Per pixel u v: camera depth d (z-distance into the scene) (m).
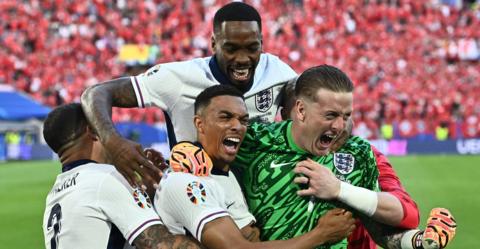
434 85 37.62
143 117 33.34
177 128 5.42
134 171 4.46
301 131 4.36
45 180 21.95
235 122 4.34
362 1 42.75
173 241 4.27
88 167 4.68
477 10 43.53
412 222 4.39
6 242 12.09
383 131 34.28
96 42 38.94
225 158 4.41
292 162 4.43
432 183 20.39
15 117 29.97
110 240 4.48
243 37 4.97
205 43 39.28
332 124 4.25
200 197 4.22
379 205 4.28
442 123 34.47
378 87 37.09
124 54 38.59
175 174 4.37
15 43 37.66
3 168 26.23
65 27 39.31
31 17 39.59
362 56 39.47
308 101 4.27
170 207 4.33
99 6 40.91
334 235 4.21
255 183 4.49
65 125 4.76
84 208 4.46
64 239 4.48
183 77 5.27
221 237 4.14
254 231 4.39
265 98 5.44
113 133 4.60
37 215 15.09
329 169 4.37
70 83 36.00
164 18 41.00
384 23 41.84
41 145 30.34
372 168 4.50
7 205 16.59
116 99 5.23
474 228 12.99
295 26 41.00
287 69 5.62
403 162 27.70
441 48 40.59
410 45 40.56
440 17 42.56
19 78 36.03
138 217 4.39
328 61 38.94
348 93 4.22
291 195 4.40
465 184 20.12
